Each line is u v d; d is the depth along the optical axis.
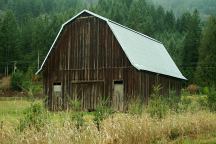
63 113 16.19
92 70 38.62
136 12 136.62
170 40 126.19
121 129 15.91
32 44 113.38
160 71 41.25
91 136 14.06
